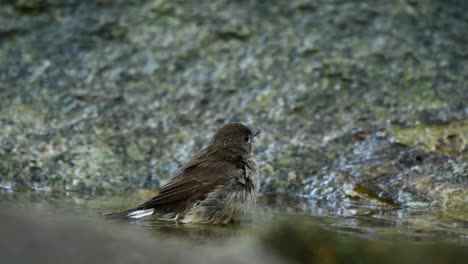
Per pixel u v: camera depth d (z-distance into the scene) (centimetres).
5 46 1695
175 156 1370
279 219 1123
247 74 1611
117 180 1310
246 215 1152
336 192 1260
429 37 1714
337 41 1700
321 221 1108
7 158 1329
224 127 1179
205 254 838
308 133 1417
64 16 1797
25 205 1123
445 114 1452
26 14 1800
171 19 1784
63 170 1320
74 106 1512
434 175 1262
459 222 1112
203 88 1576
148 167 1343
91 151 1374
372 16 1777
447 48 1680
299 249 930
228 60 1658
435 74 1588
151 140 1415
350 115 1466
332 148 1367
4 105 1499
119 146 1393
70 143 1389
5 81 1581
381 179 1271
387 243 973
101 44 1709
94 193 1271
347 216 1150
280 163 1338
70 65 1644
